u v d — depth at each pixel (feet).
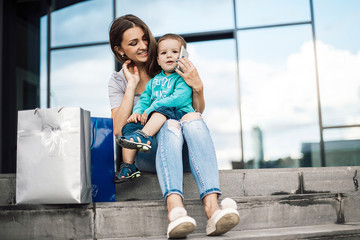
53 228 6.26
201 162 6.03
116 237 6.22
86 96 16.98
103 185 6.83
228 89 16.08
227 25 16.53
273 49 16.12
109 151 6.97
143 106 7.36
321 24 16.01
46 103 17.13
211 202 5.82
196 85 6.97
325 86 15.64
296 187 7.66
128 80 7.64
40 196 6.03
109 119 7.06
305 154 15.37
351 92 15.48
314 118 15.52
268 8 16.39
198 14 16.79
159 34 16.87
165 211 6.33
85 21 17.47
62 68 17.30
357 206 7.09
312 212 6.82
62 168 6.02
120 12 17.28
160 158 6.05
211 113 15.99
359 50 15.66
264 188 7.63
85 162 6.27
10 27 17.69
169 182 5.83
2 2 17.43
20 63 17.54
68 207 6.28
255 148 15.62
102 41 17.25
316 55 15.85
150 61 7.77
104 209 6.26
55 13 17.71
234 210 5.41
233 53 16.33
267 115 15.78
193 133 6.21
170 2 16.99
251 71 16.11
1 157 16.39
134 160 7.39
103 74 17.03
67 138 6.08
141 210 6.30
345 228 6.11
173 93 6.93
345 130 15.24
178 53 7.34
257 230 6.38
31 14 17.99
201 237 5.67
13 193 7.44
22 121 6.26
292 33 16.12
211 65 16.35
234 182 7.58
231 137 15.78
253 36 16.31
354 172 7.75
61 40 17.49
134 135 6.23
